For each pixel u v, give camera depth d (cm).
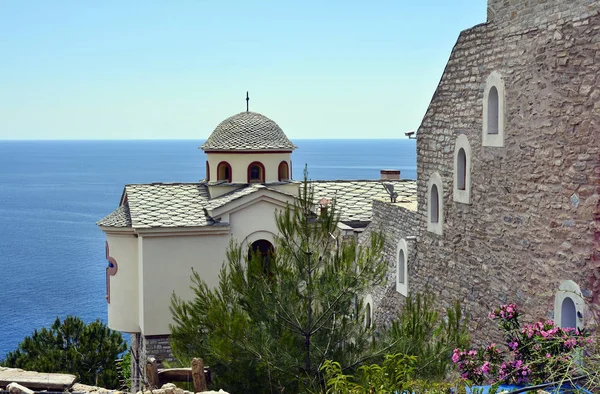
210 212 2722
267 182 2995
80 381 2748
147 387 1170
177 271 2692
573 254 1330
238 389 1431
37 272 8112
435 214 1920
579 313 1302
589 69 1280
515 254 1514
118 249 2808
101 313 5941
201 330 1528
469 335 1588
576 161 1319
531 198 1455
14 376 1195
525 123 1468
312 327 1476
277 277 1492
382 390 1070
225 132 3039
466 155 1716
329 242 1544
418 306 1491
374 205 2403
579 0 1302
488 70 1609
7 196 18375
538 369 1220
